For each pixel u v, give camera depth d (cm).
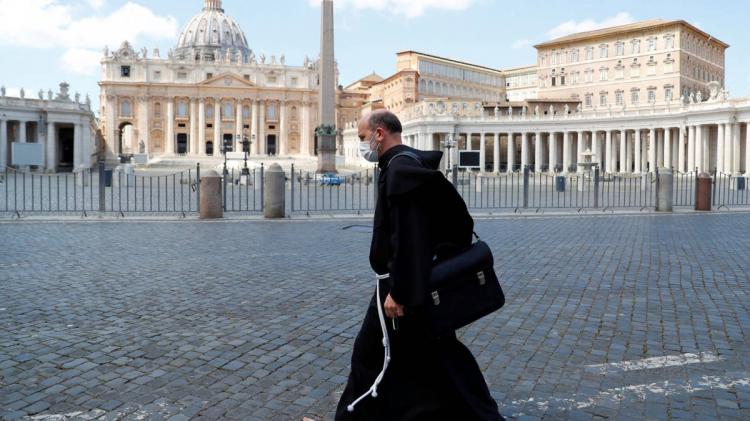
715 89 6353
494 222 1825
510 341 624
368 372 375
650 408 463
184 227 1638
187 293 834
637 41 8188
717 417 447
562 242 1362
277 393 492
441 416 363
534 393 492
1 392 488
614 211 2222
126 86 11900
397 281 340
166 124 12119
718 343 621
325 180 4075
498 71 11925
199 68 12306
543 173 6569
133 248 1245
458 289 356
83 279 926
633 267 1044
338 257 1139
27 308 749
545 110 8194
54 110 7325
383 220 365
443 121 7781
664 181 2194
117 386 503
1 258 1115
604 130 7225
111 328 666
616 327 677
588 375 532
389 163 363
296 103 12800
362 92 13500
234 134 12388
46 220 1778
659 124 6738
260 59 12738
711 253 1203
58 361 560
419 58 10131
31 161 3127
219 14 16012
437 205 350
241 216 1948
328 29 4056
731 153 5934
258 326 677
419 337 359
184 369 543
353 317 715
